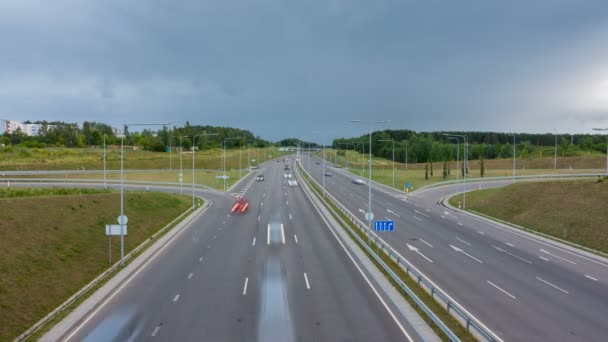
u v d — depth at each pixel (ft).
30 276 79.36
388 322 63.05
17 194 154.30
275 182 319.06
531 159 457.27
